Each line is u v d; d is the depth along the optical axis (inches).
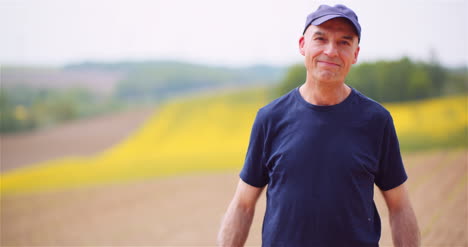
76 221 679.1
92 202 828.0
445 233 326.0
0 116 2395.4
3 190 1159.0
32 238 606.9
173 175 992.2
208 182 834.8
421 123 1003.9
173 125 2001.7
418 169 652.1
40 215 780.0
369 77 1162.6
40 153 1870.1
